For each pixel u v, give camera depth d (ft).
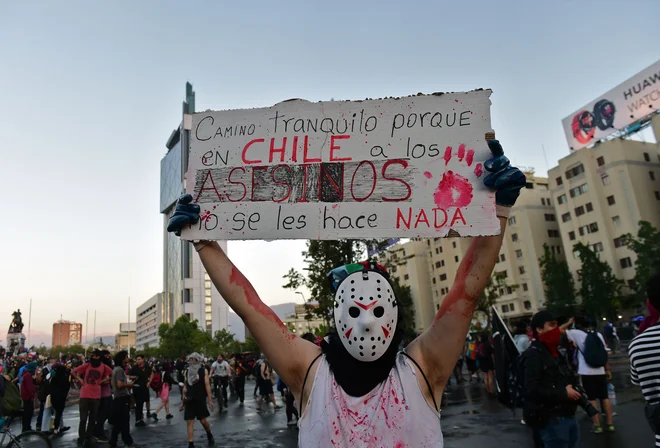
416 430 5.83
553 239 194.49
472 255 6.53
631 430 21.86
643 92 159.12
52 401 34.63
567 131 182.39
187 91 546.26
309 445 5.91
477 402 37.04
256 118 7.73
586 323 23.35
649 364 8.73
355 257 59.88
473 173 6.80
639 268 132.36
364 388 6.07
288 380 6.53
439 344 6.22
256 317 6.63
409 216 6.85
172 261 541.34
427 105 7.27
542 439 12.23
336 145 7.39
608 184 164.04
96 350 30.07
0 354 100.53
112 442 27.96
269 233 7.13
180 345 285.84
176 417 42.83
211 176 7.54
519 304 191.01
